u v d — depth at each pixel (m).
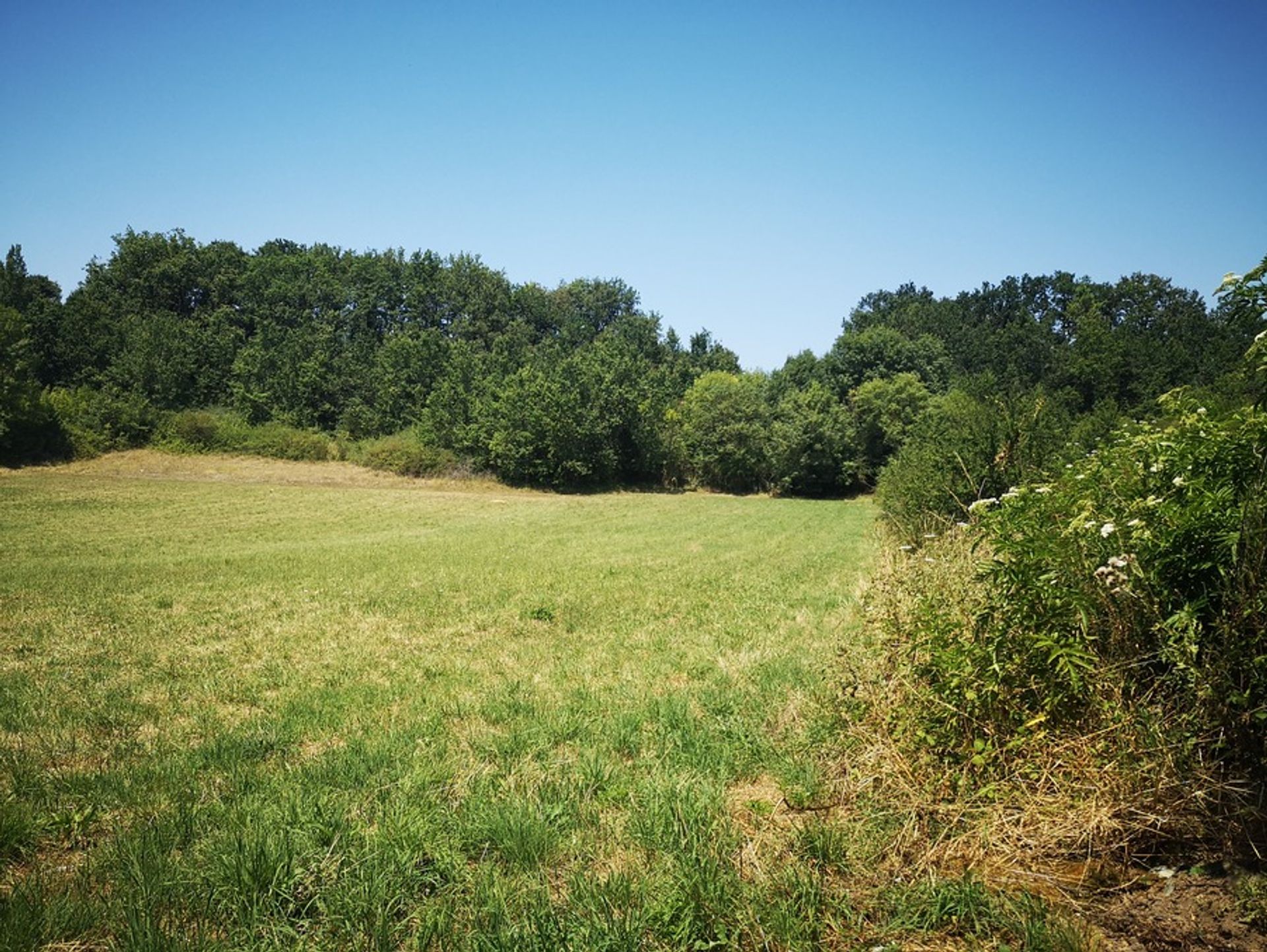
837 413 62.66
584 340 95.56
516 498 50.50
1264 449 4.27
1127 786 4.16
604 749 6.16
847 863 4.21
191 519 32.66
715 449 63.09
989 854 4.23
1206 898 3.57
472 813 4.84
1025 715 4.71
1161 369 59.47
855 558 21.06
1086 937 3.42
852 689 6.20
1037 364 76.44
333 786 5.52
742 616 12.48
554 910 3.79
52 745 6.60
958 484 14.96
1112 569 4.37
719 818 4.75
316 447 58.00
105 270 83.44
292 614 13.19
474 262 94.69
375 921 3.72
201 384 69.81
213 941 3.57
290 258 87.06
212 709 7.82
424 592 15.38
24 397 48.75
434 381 68.81
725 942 3.53
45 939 3.62
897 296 105.75
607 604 13.92
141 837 4.58
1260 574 4.00
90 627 11.95
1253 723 3.99
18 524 28.66
